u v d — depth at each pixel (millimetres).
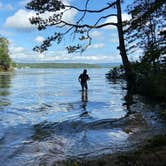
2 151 9242
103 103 20812
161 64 7648
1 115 16219
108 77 56406
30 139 10805
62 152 9133
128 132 11523
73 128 12672
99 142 10219
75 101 22234
